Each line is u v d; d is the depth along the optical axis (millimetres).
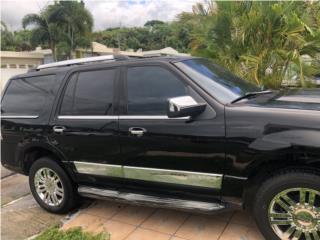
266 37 7469
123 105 3795
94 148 3986
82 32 28391
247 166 3072
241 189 3176
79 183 4332
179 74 3561
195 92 3418
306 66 7227
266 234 3135
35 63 32281
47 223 4379
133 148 3688
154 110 3605
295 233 3041
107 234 3791
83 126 4039
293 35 7141
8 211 4828
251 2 7922
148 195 3762
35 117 4516
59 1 27219
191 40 8914
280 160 2992
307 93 3797
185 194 3504
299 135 2836
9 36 40406
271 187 3023
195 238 3574
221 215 3980
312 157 2812
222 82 3723
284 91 4059
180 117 3309
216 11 8273
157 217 4117
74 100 4223
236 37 7734
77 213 4500
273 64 7441
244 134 3068
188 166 3383
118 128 3770
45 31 27594
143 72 3773
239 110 3174
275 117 3002
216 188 3297
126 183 3885
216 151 3209
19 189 5684
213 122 3229
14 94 4883
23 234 4145
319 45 7160
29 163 4793
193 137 3305
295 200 3012
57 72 4500
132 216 4215
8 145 4824
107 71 4020
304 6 7770
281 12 7207
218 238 3527
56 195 4539
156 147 3529
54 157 4477
